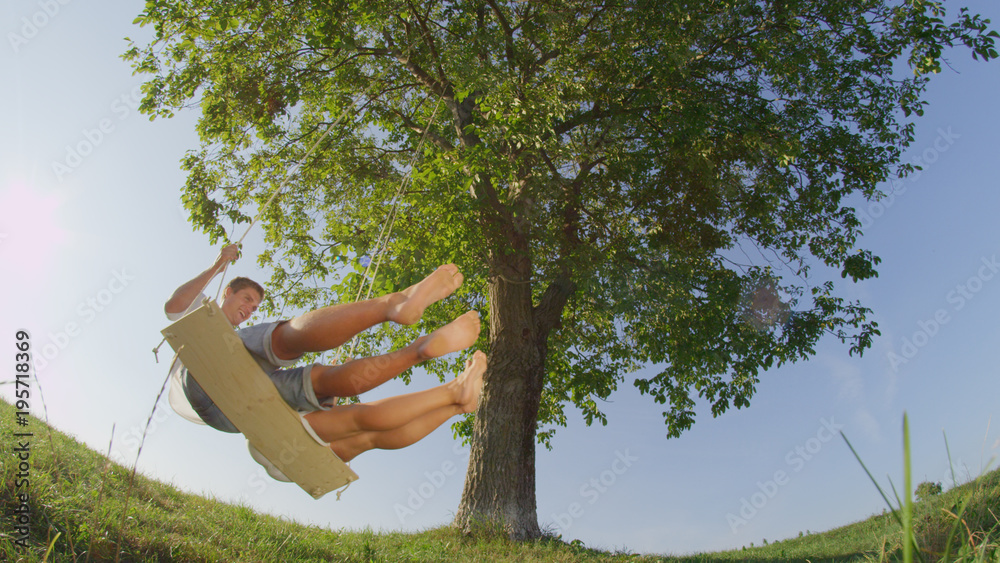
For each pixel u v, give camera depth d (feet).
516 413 35.96
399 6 33.14
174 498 25.79
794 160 33.94
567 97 34.22
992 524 13.50
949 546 7.94
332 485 9.93
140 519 18.75
